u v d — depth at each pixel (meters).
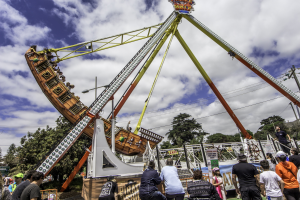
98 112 18.50
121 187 12.68
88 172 17.69
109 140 22.47
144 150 23.75
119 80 20.34
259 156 26.02
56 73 21.20
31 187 6.06
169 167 7.96
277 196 7.74
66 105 21.06
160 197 7.23
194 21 31.66
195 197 6.21
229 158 29.81
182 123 85.56
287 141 20.94
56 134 34.06
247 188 7.57
